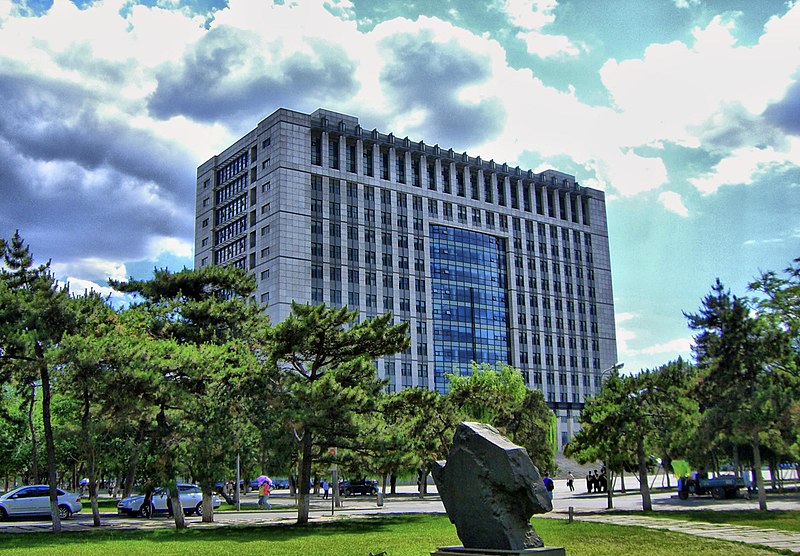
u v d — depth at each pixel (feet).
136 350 98.84
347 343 112.88
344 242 359.05
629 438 126.82
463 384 196.13
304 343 111.45
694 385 129.18
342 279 354.33
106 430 102.32
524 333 423.23
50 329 100.07
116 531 100.99
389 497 224.94
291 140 352.90
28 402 141.18
